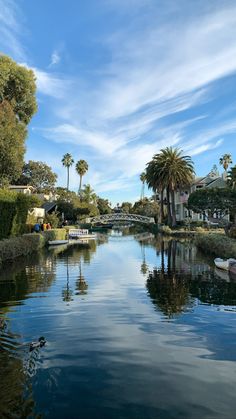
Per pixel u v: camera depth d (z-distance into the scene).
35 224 34.88
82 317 8.69
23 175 79.56
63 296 11.11
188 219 60.31
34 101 29.05
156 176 60.88
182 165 59.09
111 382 5.25
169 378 5.41
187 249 28.11
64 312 9.16
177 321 8.34
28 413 4.46
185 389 5.07
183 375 5.51
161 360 6.08
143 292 11.70
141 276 15.10
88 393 4.94
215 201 46.56
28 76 27.69
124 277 14.83
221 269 17.03
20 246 22.70
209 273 15.82
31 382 5.25
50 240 34.78
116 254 24.84
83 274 15.70
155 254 24.55
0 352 6.39
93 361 6.00
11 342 6.90
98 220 75.62
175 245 32.31
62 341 6.97
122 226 103.12
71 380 5.31
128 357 6.20
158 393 4.95
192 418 4.36
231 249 19.41
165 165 58.50
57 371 5.61
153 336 7.30
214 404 4.68
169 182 60.16
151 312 9.16
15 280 14.12
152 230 64.31
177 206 81.25
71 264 19.28
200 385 5.20
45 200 69.69
